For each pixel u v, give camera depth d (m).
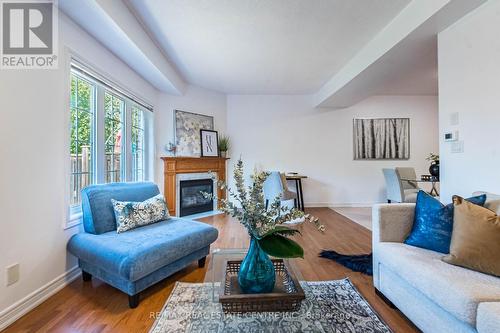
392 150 5.61
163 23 2.72
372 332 1.51
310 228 3.85
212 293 1.33
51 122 1.97
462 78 2.18
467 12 2.09
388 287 1.77
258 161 5.53
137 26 2.69
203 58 3.63
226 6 2.40
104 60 2.72
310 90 5.21
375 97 5.61
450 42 2.28
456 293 1.17
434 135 5.62
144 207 2.46
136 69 3.35
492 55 1.94
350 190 5.64
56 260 2.00
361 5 2.40
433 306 1.35
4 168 1.59
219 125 5.34
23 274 1.71
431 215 1.72
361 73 3.45
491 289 1.17
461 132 2.19
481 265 1.33
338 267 2.45
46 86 1.93
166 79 3.75
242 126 5.51
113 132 3.14
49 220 1.94
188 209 4.68
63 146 2.09
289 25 2.74
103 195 2.31
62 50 2.10
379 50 2.94
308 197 5.60
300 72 4.18
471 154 2.11
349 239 3.32
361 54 3.37
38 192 1.84
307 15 2.55
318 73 4.23
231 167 5.47
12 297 1.63
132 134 3.67
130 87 3.32
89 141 2.66
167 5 2.40
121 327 1.56
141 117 3.97
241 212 1.31
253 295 1.21
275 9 2.45
